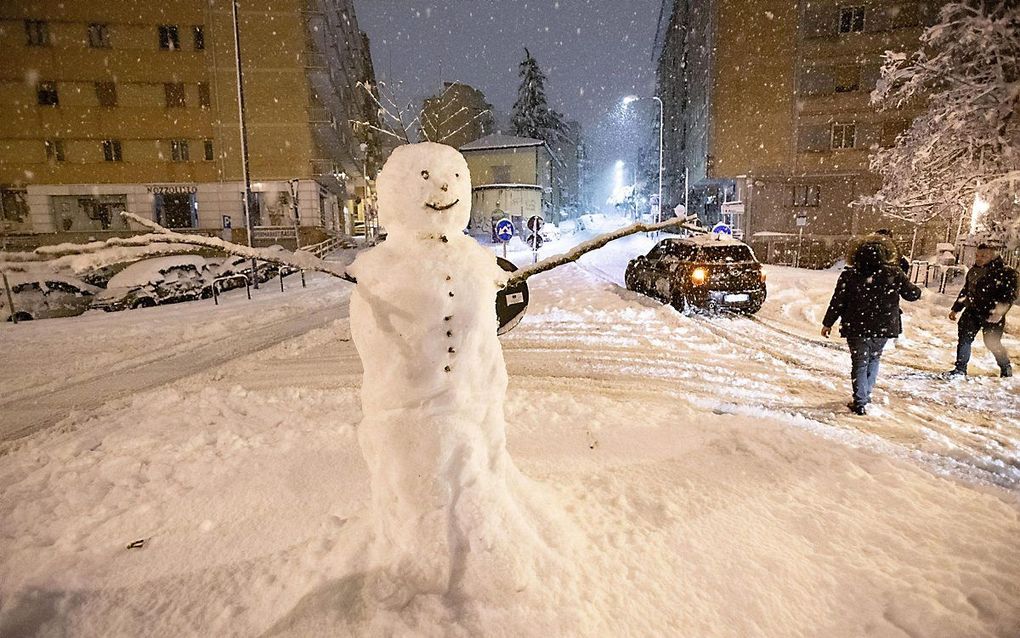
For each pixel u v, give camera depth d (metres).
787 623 2.50
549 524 2.78
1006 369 6.96
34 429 5.83
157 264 17.16
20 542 3.24
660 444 4.43
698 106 37.38
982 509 3.45
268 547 3.05
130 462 4.37
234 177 33.78
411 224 2.63
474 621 2.21
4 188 32.94
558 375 7.38
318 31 33.81
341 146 40.09
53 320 13.52
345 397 6.19
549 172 58.25
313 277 23.92
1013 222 15.44
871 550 3.01
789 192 30.28
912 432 5.12
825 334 5.85
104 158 33.22
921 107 27.73
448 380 2.53
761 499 3.51
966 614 2.54
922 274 16.44
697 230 3.11
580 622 2.29
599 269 21.73
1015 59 15.60
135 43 32.50
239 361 8.75
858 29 28.38
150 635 2.42
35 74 32.16
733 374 7.36
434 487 2.46
